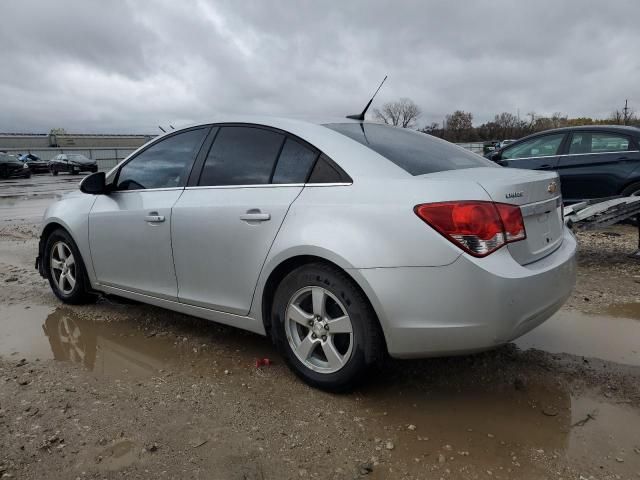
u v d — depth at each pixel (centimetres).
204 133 378
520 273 268
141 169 412
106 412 286
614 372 338
